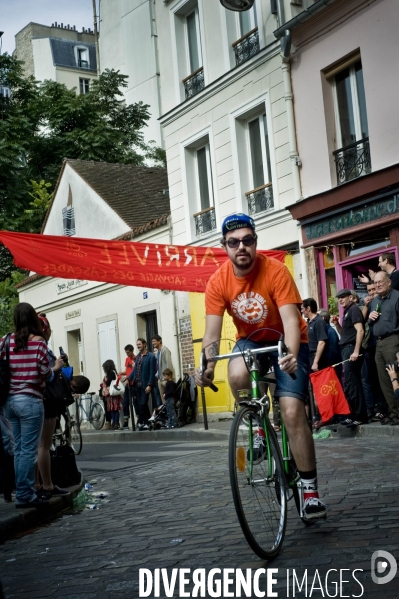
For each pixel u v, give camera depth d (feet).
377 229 50.93
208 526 19.92
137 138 133.18
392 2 49.62
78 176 90.33
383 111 50.85
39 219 111.24
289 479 17.06
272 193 61.57
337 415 40.73
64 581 16.17
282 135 59.36
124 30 160.86
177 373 72.02
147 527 20.95
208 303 17.21
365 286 53.31
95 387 86.58
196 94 68.54
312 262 56.54
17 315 23.85
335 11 53.72
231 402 64.44
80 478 28.81
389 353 36.29
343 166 54.75
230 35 65.10
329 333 40.70
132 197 87.04
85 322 88.28
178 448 43.73
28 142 117.39
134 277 48.32
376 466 26.25
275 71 59.62
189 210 71.15
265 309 16.80
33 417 23.79
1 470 25.49
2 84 121.29
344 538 16.53
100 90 133.39
